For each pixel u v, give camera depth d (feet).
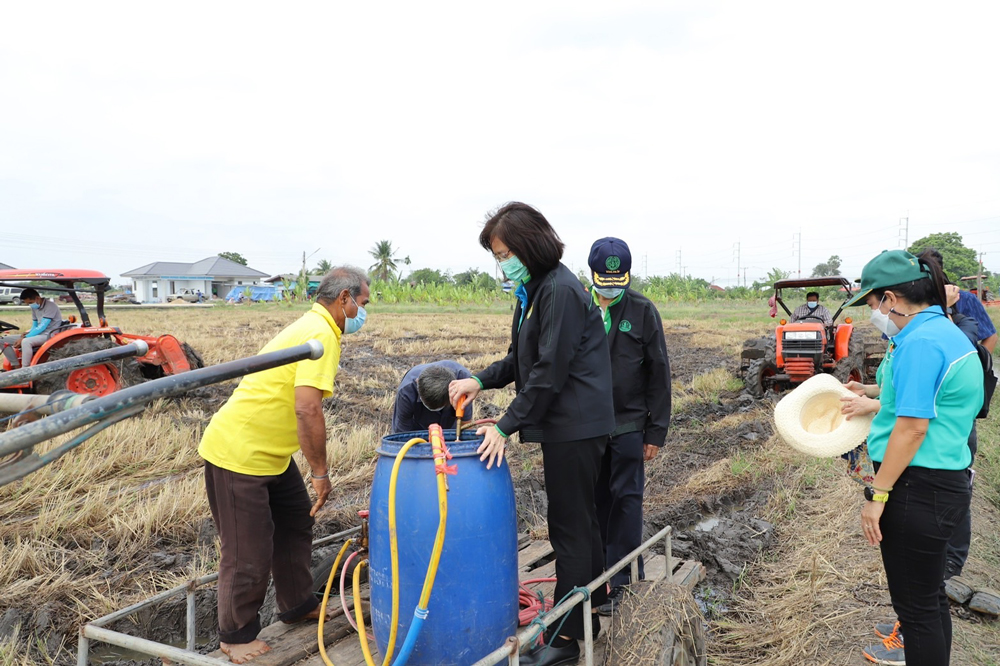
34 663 12.67
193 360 36.76
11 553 15.51
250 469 10.00
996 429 28.12
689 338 73.10
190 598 10.29
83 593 14.70
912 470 9.39
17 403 4.69
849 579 15.46
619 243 12.40
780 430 10.96
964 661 12.16
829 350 35.01
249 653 9.87
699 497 21.26
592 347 9.61
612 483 12.80
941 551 9.44
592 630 10.37
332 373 10.35
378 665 9.23
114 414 4.34
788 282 35.63
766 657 13.21
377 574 8.86
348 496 20.11
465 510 8.54
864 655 12.52
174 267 284.61
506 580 8.93
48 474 20.43
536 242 9.14
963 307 13.99
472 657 8.62
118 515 17.94
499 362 10.53
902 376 9.21
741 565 17.12
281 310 140.87
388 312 126.21
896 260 9.55
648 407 12.80
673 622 9.84
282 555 10.85
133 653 13.71
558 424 9.43
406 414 12.92
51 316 32.17
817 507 20.12
